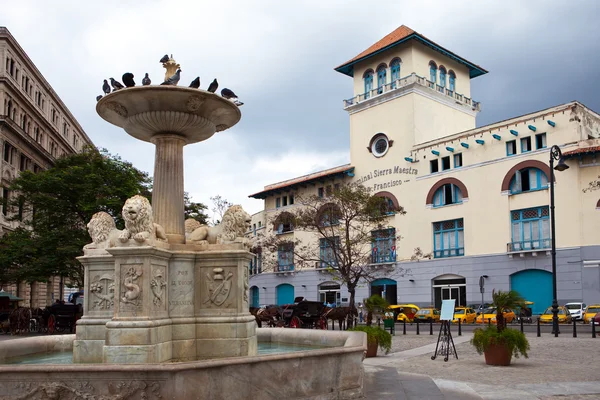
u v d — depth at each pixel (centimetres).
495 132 4050
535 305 3753
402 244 4525
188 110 1029
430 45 4784
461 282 4156
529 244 3809
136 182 3553
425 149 4472
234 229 1048
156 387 682
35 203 3353
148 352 897
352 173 4991
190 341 999
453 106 4969
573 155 3559
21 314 3014
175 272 1010
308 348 1213
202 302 1022
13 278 3284
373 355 1705
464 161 4216
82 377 691
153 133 1092
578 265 3562
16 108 5175
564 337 2277
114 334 903
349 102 5122
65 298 6806
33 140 5391
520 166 3875
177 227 1071
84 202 3244
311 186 5300
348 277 3198
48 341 1189
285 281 5362
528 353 1717
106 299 1016
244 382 740
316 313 2611
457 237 4228
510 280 3878
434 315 3728
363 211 3359
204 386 702
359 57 5031
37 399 689
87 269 1031
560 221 3659
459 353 1772
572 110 3653
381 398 905
